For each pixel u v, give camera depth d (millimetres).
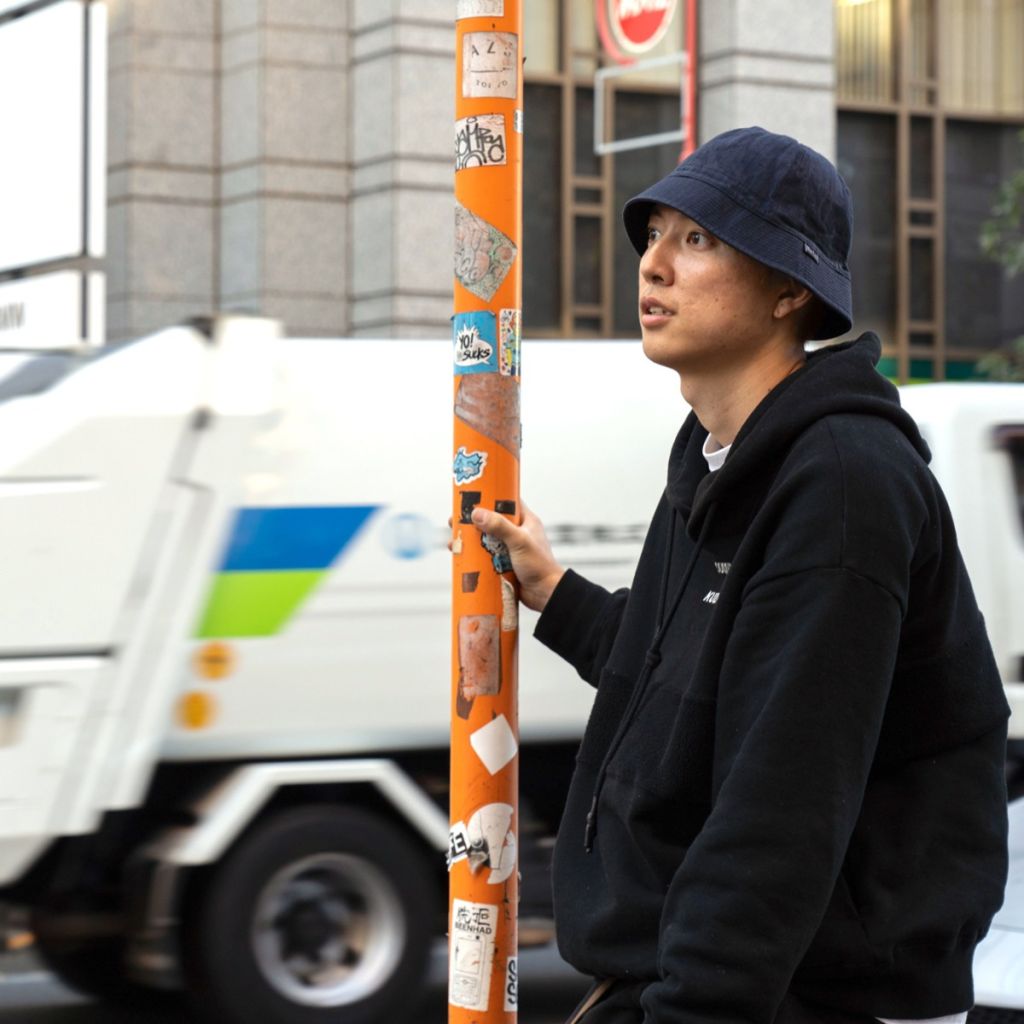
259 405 10336
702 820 3918
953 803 3904
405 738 10641
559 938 4211
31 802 9828
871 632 3623
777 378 4148
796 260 4031
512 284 4887
